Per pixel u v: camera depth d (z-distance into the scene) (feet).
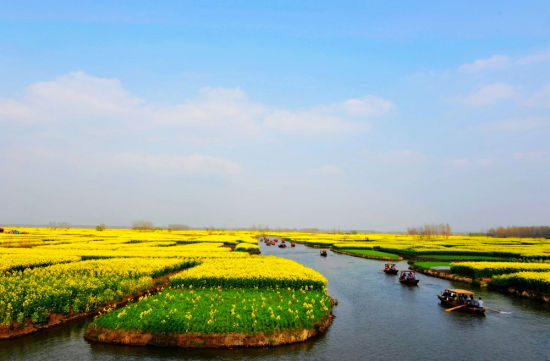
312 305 94.99
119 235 433.07
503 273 159.22
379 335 85.15
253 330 77.20
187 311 84.94
